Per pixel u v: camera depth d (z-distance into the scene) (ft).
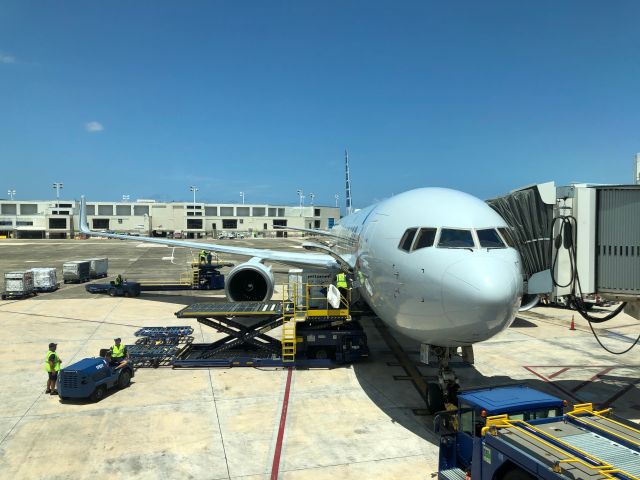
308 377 44.50
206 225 499.92
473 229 32.01
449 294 29.19
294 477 27.12
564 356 51.49
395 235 35.53
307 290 50.21
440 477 26.16
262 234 518.37
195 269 103.50
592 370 46.78
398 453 29.89
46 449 30.45
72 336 59.82
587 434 23.03
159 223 484.33
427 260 31.07
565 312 76.48
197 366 47.62
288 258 71.97
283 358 47.91
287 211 570.05
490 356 51.47
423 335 32.73
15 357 50.57
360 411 36.52
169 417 35.37
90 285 96.73
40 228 423.23
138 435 32.45
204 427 33.68
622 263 37.11
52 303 84.12
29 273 93.61
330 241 117.19
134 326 65.67
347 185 159.43
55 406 37.50
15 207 475.31
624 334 61.41
